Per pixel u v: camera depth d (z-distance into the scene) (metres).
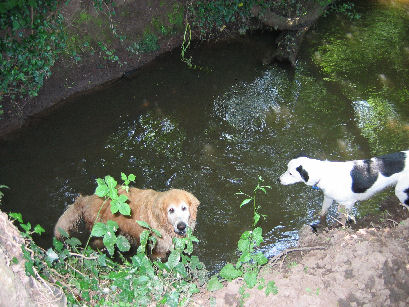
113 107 3.18
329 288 1.69
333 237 2.09
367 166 2.18
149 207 2.08
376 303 1.64
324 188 2.23
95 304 1.54
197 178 2.66
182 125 3.05
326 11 4.46
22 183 2.57
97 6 3.18
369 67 3.71
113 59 3.35
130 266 1.75
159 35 3.65
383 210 2.45
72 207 2.30
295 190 2.59
